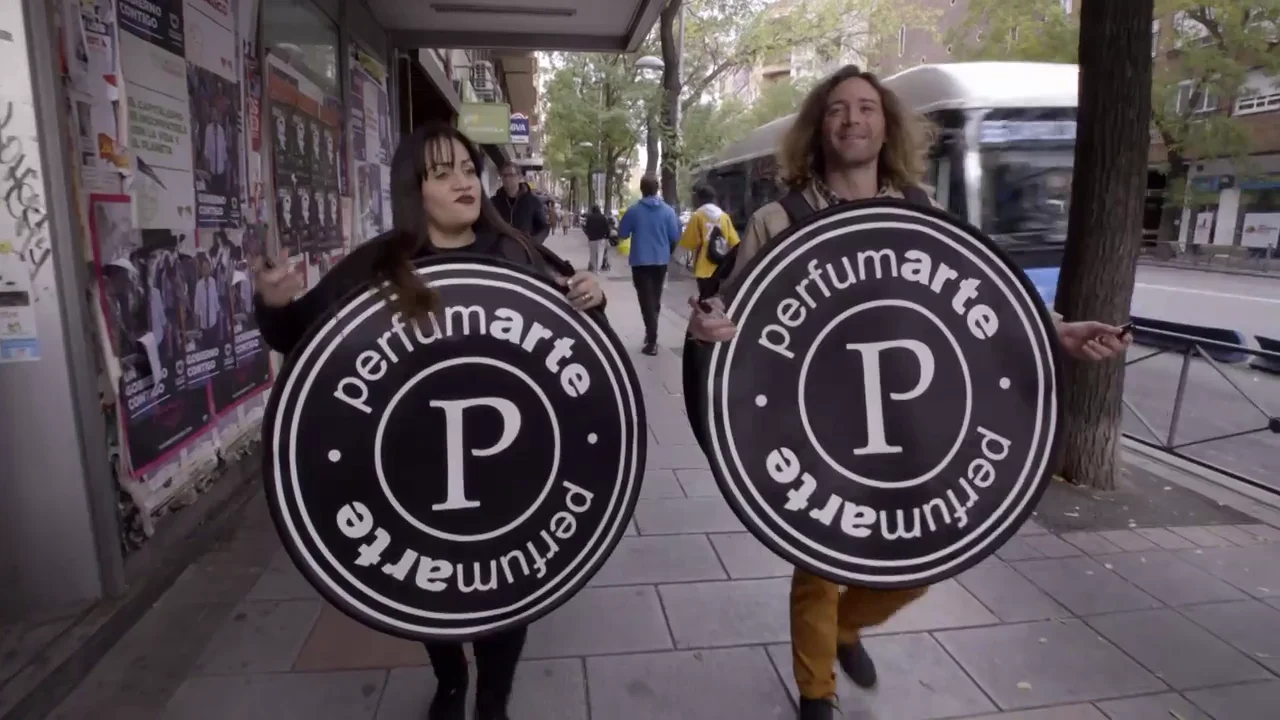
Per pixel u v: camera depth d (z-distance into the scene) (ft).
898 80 33.88
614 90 81.05
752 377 6.51
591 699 9.14
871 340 6.60
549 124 129.80
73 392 10.03
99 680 9.38
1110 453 15.74
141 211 11.40
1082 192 15.28
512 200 31.81
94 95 10.22
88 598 10.43
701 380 6.45
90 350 10.11
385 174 28.50
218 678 9.45
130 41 11.11
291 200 17.76
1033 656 10.00
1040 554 12.85
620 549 12.96
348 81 22.57
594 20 28.40
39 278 9.69
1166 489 15.79
